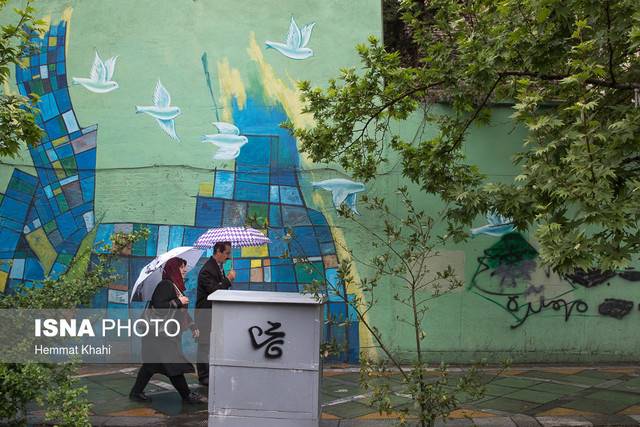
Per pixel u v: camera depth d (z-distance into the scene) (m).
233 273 6.96
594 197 3.93
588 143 4.06
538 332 7.93
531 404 6.10
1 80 5.12
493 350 7.89
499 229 7.96
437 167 6.11
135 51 8.21
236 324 4.53
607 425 5.46
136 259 8.03
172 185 8.09
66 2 8.27
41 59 8.24
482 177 6.12
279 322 4.51
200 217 8.05
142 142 8.14
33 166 8.16
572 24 4.95
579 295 7.98
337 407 6.06
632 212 3.86
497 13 5.57
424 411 4.18
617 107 4.75
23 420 4.57
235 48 8.18
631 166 4.79
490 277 7.94
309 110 6.46
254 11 8.19
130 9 8.23
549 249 3.91
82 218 8.10
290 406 4.46
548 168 4.31
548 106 6.57
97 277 5.23
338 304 7.87
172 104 8.16
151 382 7.06
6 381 4.10
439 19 6.14
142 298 6.58
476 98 6.46
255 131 8.12
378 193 7.98
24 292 5.49
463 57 5.54
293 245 7.96
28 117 4.95
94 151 8.16
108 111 8.19
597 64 4.76
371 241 7.92
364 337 7.86
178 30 8.21
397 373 7.20
